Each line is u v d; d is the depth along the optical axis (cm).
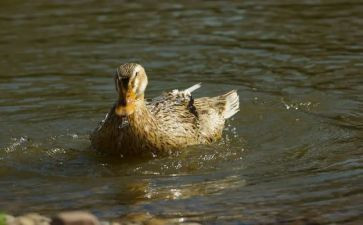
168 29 2109
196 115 1457
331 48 1916
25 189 1193
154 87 1722
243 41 1992
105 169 1296
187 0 2400
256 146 1394
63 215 945
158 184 1197
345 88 1666
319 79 1725
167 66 1847
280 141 1414
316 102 1603
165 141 1361
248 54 1902
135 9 2322
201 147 1398
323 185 1142
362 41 1953
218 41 1997
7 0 2472
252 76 1767
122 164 1322
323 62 1827
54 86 1736
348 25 2088
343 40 1969
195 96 1666
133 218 1034
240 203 1082
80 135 1481
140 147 1343
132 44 2000
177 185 1187
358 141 1373
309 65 1812
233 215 1034
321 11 2230
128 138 1336
